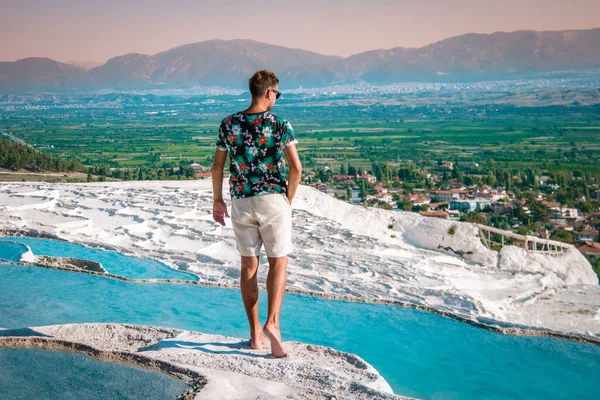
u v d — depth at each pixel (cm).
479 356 690
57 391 407
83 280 939
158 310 792
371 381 491
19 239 1321
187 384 423
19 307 763
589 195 13675
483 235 1827
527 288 1368
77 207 1903
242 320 759
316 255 1381
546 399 568
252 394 403
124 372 448
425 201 12531
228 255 1302
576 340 762
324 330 766
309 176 16188
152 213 1828
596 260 5416
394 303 909
